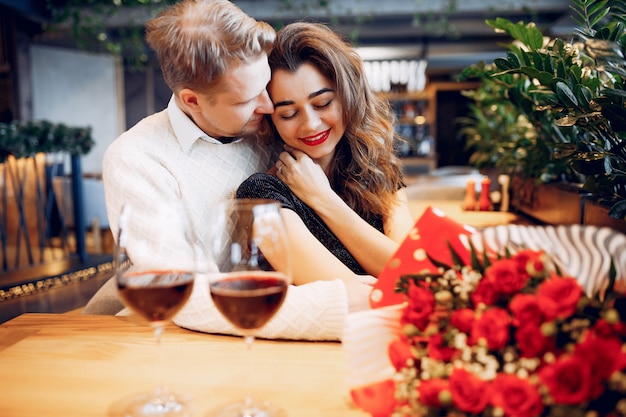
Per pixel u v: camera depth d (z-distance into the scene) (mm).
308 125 1447
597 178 1286
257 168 1608
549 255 703
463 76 1871
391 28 7773
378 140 1606
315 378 859
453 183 4719
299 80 1418
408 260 834
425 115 9109
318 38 1432
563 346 607
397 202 1689
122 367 903
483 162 3541
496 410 579
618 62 954
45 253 5559
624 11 1151
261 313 748
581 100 1194
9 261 5195
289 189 1489
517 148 2441
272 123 1593
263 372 883
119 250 786
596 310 625
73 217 5535
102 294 1586
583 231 695
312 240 1308
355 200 1633
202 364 915
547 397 569
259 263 789
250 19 1348
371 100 1586
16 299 4207
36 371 887
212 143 1498
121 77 9453
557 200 2023
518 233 728
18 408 763
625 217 1104
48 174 5312
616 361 562
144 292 747
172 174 1420
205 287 1087
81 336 1044
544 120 1893
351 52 1497
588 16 1296
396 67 8812
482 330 621
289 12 6980
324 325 999
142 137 1444
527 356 605
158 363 918
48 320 1138
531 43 1450
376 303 860
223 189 1502
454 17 7395
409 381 661
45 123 5043
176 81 1344
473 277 683
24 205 5723
